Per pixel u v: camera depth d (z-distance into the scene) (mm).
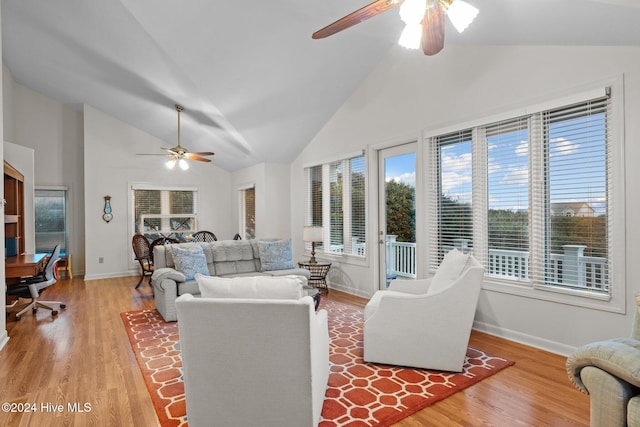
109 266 6785
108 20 3904
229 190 8148
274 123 5352
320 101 5016
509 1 2457
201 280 1921
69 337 3391
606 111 2623
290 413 1734
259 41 3799
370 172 4730
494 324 3348
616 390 1403
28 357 2900
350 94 5008
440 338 2562
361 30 3795
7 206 4934
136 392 2328
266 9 3359
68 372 2623
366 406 2123
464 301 2525
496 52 3250
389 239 4625
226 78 4328
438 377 2494
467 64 3502
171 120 6219
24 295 3953
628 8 2023
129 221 6996
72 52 4840
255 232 6836
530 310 3076
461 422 1974
